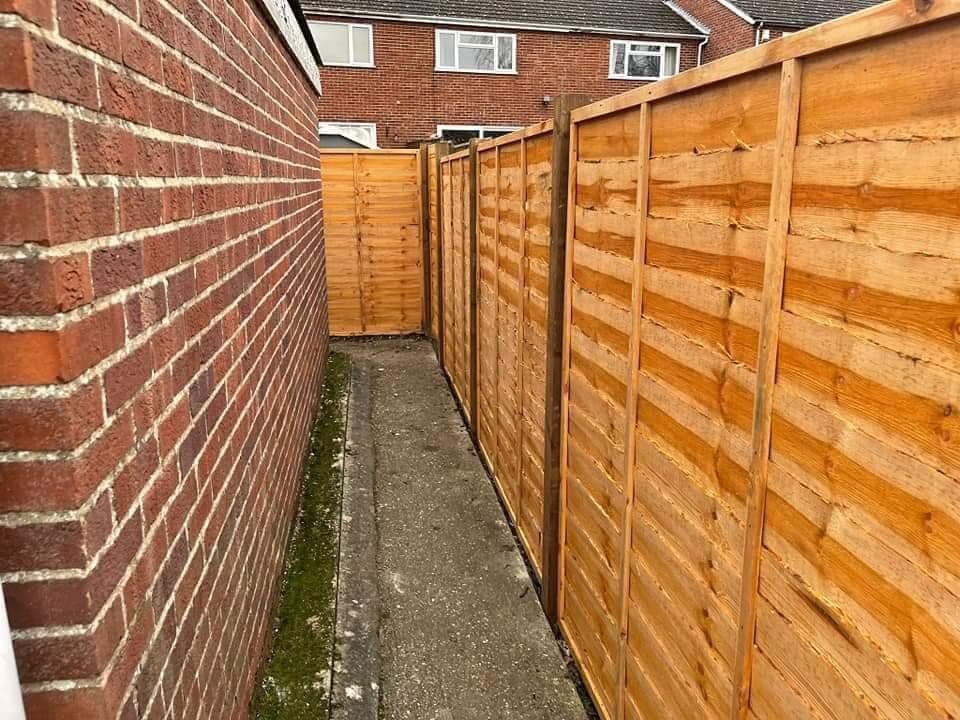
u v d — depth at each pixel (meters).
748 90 1.28
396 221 8.04
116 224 1.14
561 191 2.47
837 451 1.08
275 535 2.89
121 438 1.14
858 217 1.01
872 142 0.97
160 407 1.35
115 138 1.15
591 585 2.45
